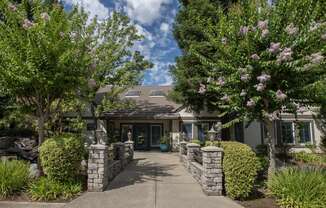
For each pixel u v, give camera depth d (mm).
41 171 8945
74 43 9070
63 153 8109
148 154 20406
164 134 23625
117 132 23953
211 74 9227
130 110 22812
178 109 22328
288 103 8555
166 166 13953
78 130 15750
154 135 24266
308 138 20672
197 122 22047
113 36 17484
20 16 8633
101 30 17094
